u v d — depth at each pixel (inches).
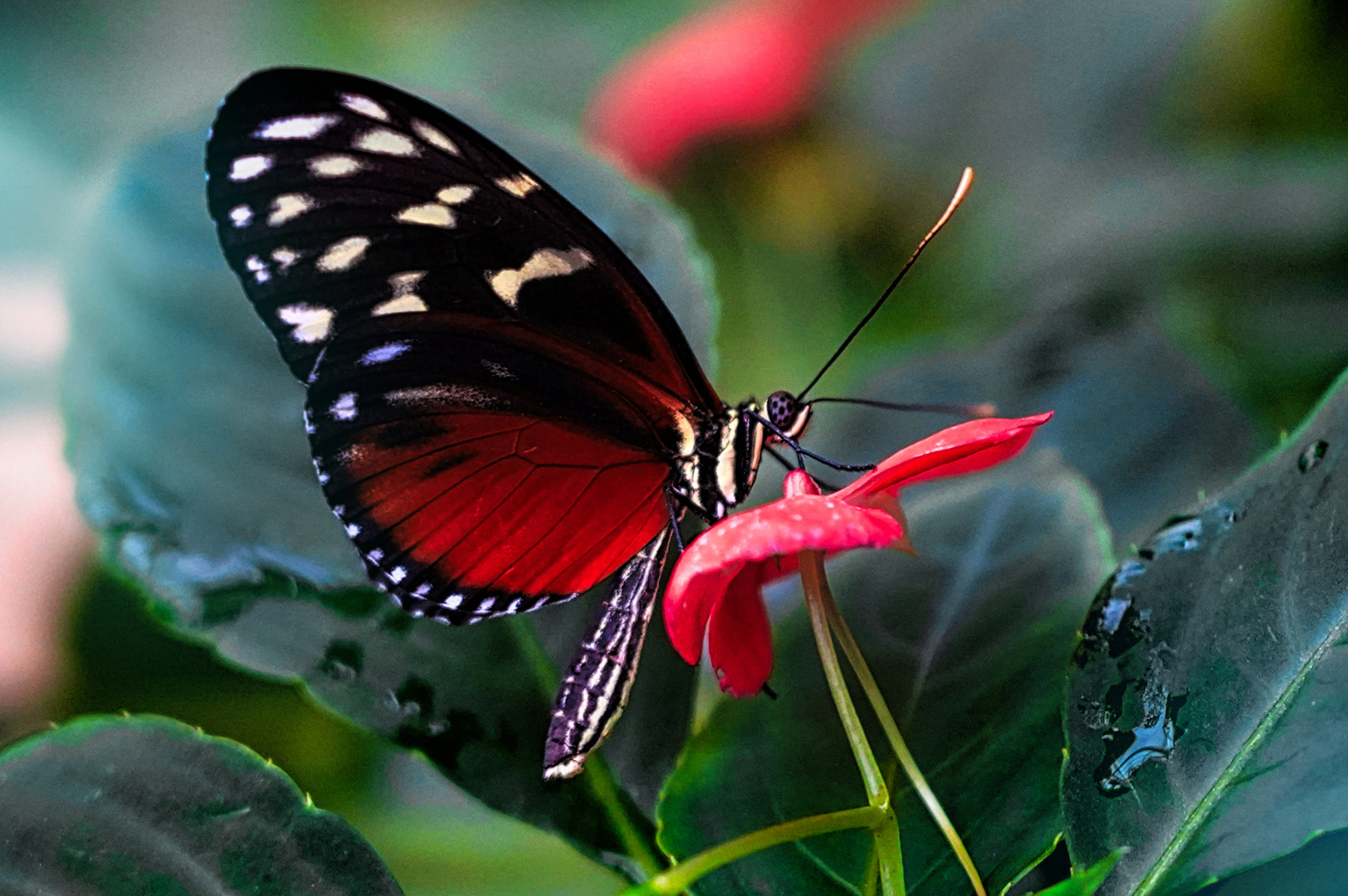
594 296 19.3
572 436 19.4
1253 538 18.4
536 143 19.7
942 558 19.1
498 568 19.2
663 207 19.7
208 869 18.1
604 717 18.7
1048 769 18.5
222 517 19.0
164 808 18.1
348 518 18.9
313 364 19.0
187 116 19.4
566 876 20.3
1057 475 19.2
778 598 19.1
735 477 19.5
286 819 18.2
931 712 18.7
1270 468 18.5
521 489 19.3
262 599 18.9
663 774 18.8
